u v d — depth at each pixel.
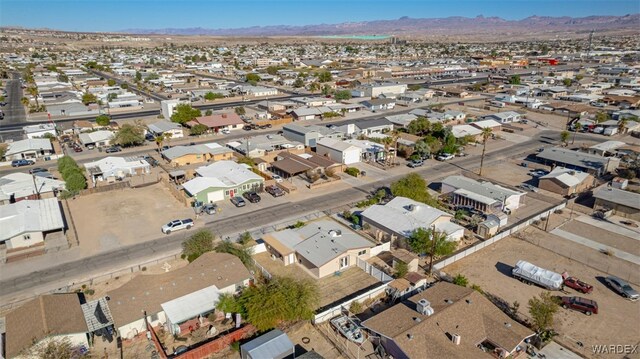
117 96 164.38
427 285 46.91
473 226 60.75
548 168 87.94
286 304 39.41
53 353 34.03
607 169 84.88
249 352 34.47
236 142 102.19
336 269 50.31
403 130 114.81
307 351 37.38
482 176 84.06
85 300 44.53
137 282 43.72
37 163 93.75
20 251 54.59
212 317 41.62
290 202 70.75
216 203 70.31
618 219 64.19
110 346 38.09
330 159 88.19
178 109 124.62
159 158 95.81
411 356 33.56
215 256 48.59
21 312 39.12
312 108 139.12
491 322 37.91
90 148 103.25
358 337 38.72
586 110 137.75
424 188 68.81
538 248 55.78
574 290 46.25
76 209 67.94
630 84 189.88
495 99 166.25
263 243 55.25
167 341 38.69
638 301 44.50
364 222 60.62
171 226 59.72
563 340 38.53
